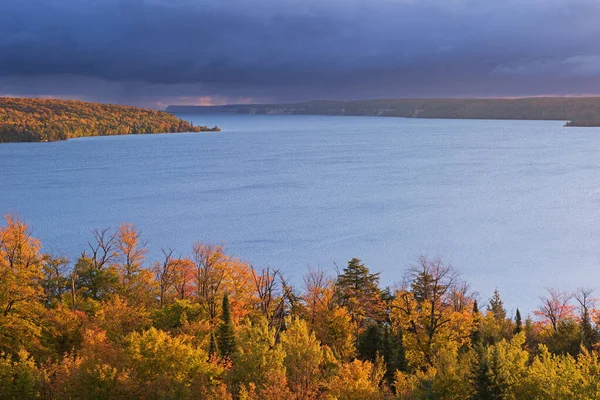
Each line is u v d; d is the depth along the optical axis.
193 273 72.00
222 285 66.62
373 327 54.44
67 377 33.81
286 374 39.28
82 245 175.00
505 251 171.12
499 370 35.19
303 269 146.50
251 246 176.38
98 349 37.34
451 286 95.12
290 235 193.00
